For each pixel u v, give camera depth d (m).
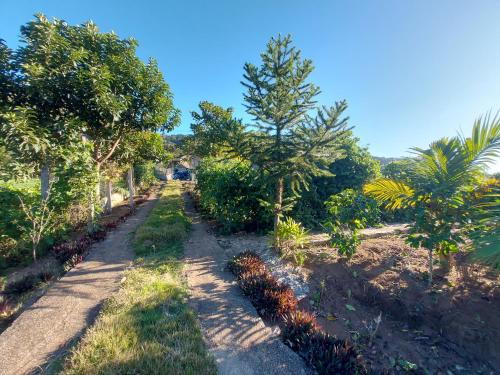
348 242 4.62
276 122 4.73
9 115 4.79
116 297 3.52
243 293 3.78
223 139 4.79
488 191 3.40
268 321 3.24
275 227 5.48
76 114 6.44
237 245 6.37
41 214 5.84
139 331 2.71
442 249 3.63
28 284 4.48
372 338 2.97
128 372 2.12
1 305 3.88
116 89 6.71
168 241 6.50
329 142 4.59
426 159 3.75
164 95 7.93
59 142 5.97
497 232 2.87
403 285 3.72
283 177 5.07
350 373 2.25
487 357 2.61
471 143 3.40
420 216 3.53
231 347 2.64
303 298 3.79
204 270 4.73
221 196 7.27
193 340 2.60
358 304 3.69
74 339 2.79
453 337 2.89
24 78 5.32
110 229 8.01
